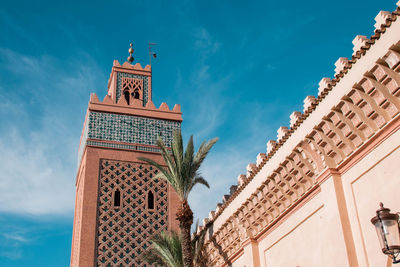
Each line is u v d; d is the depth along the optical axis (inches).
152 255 800.9
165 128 972.6
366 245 458.0
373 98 456.1
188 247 738.2
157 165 802.2
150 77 1031.6
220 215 754.2
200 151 776.9
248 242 666.2
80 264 826.2
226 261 745.6
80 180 941.8
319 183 517.0
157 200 911.7
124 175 911.7
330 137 505.7
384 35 434.3
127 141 939.3
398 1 434.3
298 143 543.5
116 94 994.1
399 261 360.2
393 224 360.2
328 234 494.3
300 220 567.2
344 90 480.4
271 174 596.4
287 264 587.2
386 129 450.0
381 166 452.4
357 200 475.8
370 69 446.9
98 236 854.5
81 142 992.9
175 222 901.2
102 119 943.7
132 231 873.5
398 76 432.5
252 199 650.8
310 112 531.8
